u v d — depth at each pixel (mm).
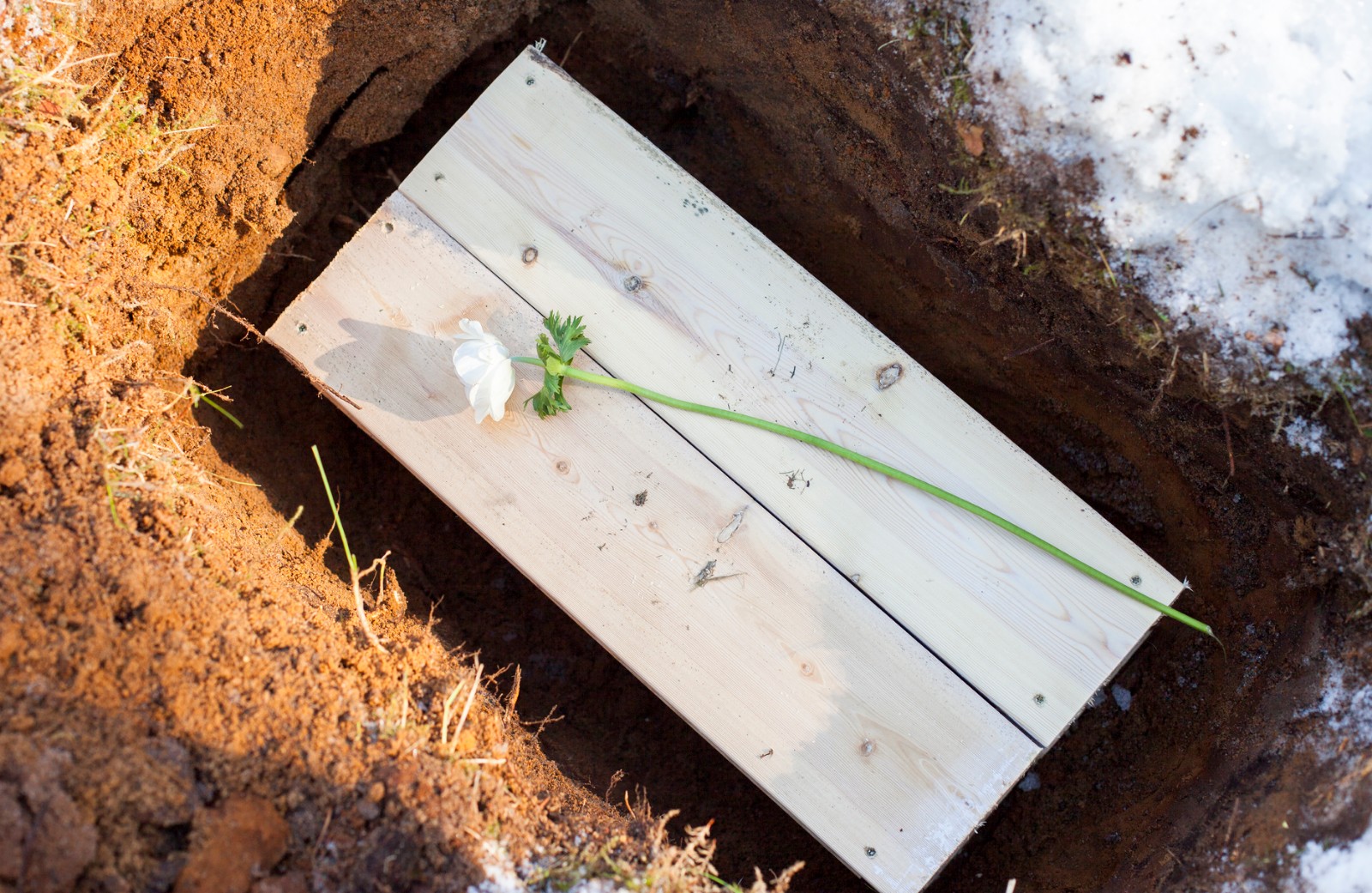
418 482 2221
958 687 1651
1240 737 1726
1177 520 1951
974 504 1709
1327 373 1586
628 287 1805
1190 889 1557
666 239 1822
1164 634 1970
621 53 2248
